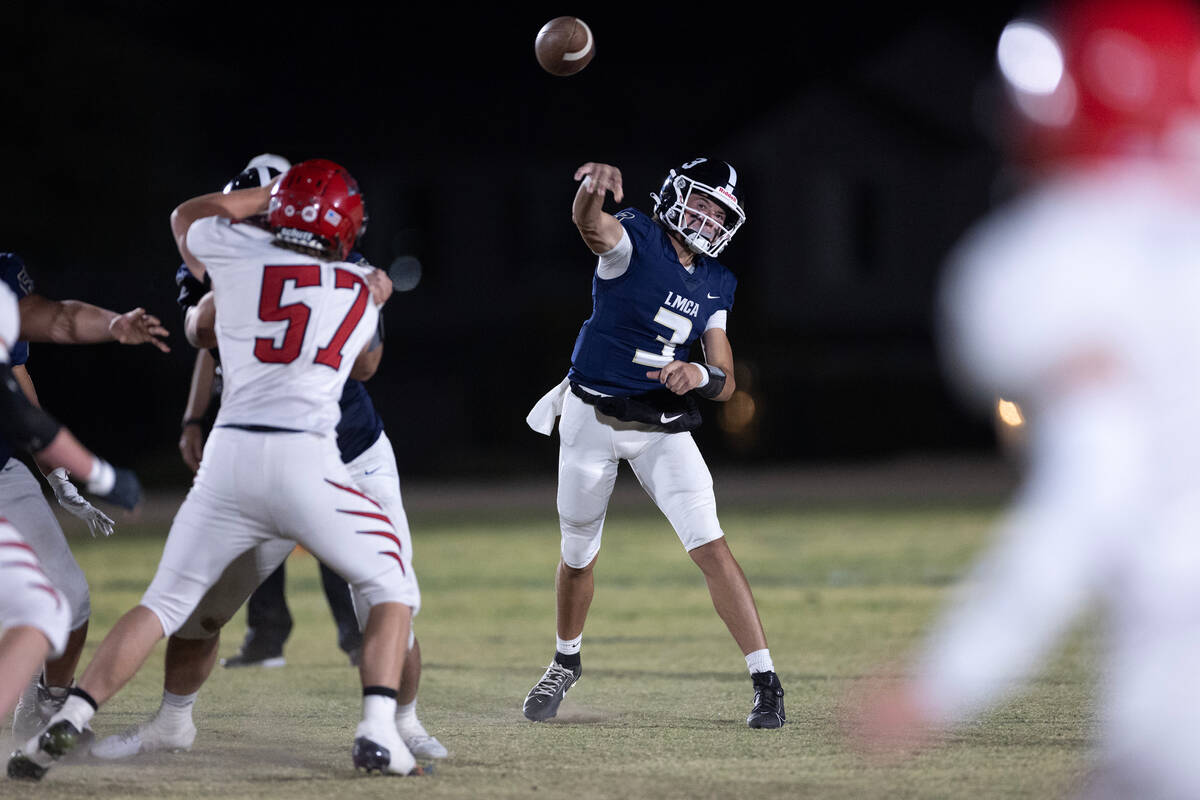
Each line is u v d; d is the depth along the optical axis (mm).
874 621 33094
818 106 125188
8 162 97750
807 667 26547
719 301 21922
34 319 18938
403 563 17266
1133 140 9523
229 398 16719
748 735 19875
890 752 18031
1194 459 9289
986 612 9719
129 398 108062
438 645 31000
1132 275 9234
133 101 102500
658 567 46656
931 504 72312
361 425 19797
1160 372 9211
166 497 87125
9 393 15383
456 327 122062
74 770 17172
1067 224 9438
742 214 21328
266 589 27953
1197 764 9594
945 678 9977
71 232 101562
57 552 18875
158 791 15961
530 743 19391
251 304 16703
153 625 16312
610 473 21688
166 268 109250
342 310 16922
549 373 105875
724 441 108062
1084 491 9266
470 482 99500
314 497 16328
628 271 21156
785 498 79062
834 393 110125
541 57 21406
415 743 18219
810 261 125562
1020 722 20156
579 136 124375
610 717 21688
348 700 23750
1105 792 10469
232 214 18234
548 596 40156
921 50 125875
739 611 20969
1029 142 9773
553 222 123688
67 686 19438
